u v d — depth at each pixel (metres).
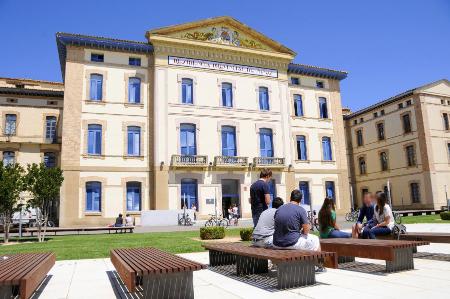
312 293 5.09
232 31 33.06
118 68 29.50
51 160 33.34
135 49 30.00
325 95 37.22
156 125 29.30
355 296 4.84
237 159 31.03
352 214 29.05
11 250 12.08
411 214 33.69
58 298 5.30
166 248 11.52
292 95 35.47
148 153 29.25
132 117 29.28
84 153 27.62
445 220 22.41
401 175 40.47
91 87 28.81
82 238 17.45
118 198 27.92
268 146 33.28
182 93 30.84
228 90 32.56
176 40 30.47
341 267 7.10
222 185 31.27
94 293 5.60
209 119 31.12
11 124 33.03
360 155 46.66
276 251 5.94
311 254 5.42
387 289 5.17
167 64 30.41
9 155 32.41
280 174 32.94
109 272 7.57
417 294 4.83
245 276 6.56
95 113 28.36
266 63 34.19
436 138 38.47
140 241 14.36
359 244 6.43
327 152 36.38
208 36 32.06
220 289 5.59
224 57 32.56
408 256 6.59
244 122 32.41
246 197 31.19
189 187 29.72
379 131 43.94
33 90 33.41
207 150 30.66
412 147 39.38
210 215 29.59
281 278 5.45
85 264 8.81
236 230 20.50
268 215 7.01
